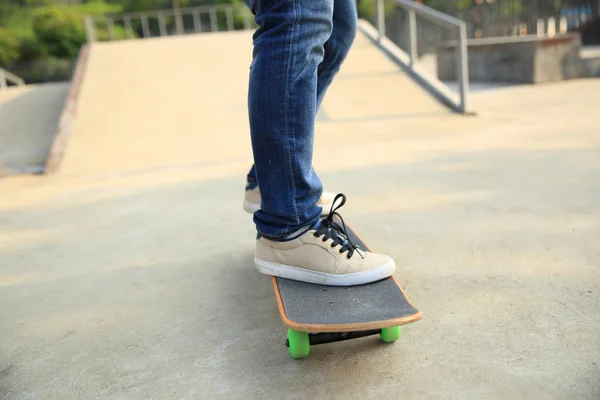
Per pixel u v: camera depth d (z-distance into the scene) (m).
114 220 2.09
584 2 10.08
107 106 4.33
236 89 4.54
